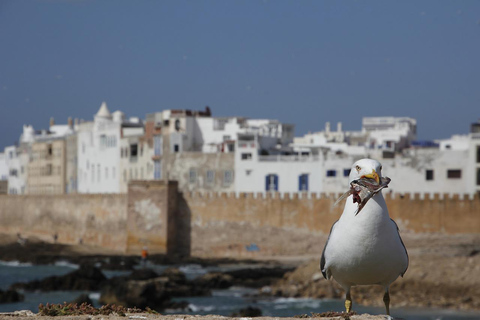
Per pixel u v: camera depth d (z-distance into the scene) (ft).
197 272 280.31
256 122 481.05
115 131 447.42
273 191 346.13
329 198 317.63
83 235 392.27
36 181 540.93
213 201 336.49
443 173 321.93
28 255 346.13
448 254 290.56
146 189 341.00
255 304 197.16
